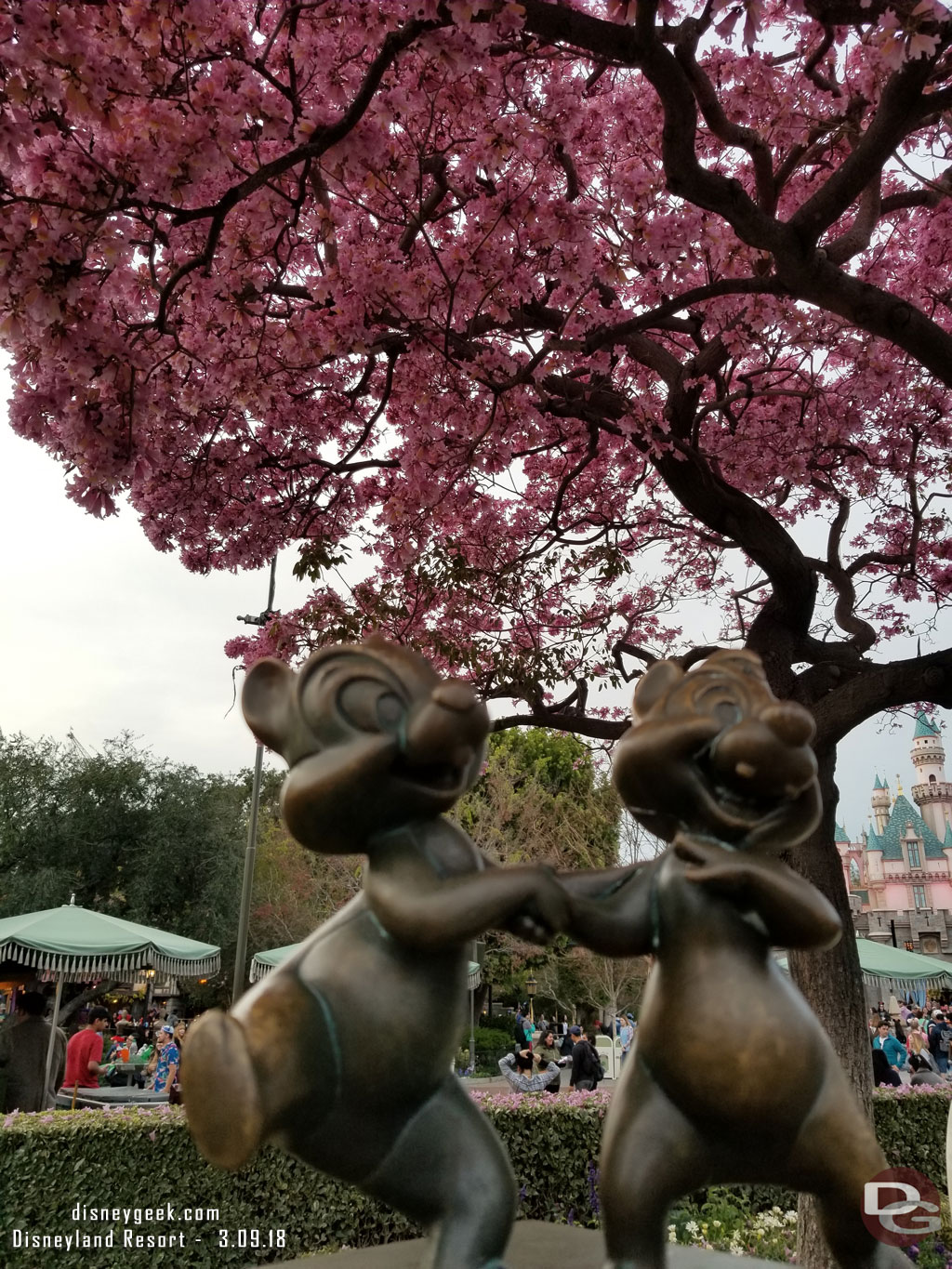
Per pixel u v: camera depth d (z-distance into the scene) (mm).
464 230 5688
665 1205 1593
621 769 1714
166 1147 5715
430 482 6434
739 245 5090
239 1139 1341
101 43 3836
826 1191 1606
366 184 4945
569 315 5449
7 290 3771
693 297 4602
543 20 3471
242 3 5070
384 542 7445
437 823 1655
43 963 10445
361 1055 1515
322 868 23469
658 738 1658
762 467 7285
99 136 4129
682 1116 1606
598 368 5988
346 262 5363
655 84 3439
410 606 7039
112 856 23297
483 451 6379
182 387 5715
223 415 6648
